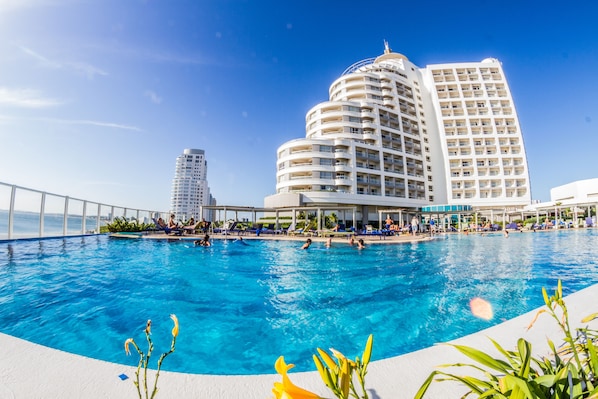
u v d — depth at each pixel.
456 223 40.97
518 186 50.88
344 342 3.60
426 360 1.83
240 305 5.04
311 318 4.40
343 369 0.71
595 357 0.96
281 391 0.65
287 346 3.47
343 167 41.22
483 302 5.26
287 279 7.25
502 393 0.90
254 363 3.08
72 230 16.00
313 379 1.63
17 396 1.47
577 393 0.89
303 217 36.75
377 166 45.41
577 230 25.97
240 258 10.81
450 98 55.28
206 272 8.01
